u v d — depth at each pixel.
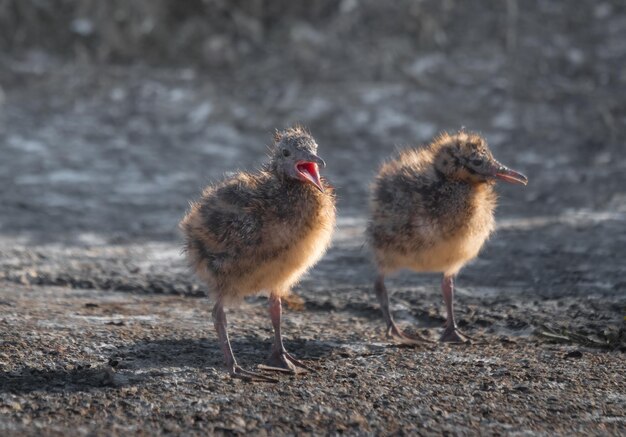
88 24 26.58
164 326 10.45
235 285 9.16
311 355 9.66
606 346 9.84
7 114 22.48
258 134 21.88
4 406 7.84
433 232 10.46
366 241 11.08
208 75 25.08
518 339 10.30
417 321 11.21
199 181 18.95
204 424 7.60
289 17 26.95
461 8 26.20
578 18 25.66
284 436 7.43
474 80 23.48
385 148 20.89
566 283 12.43
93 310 11.09
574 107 22.16
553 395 8.40
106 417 7.70
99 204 17.36
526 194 17.81
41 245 14.69
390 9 26.17
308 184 9.27
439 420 7.80
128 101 23.48
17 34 26.47
